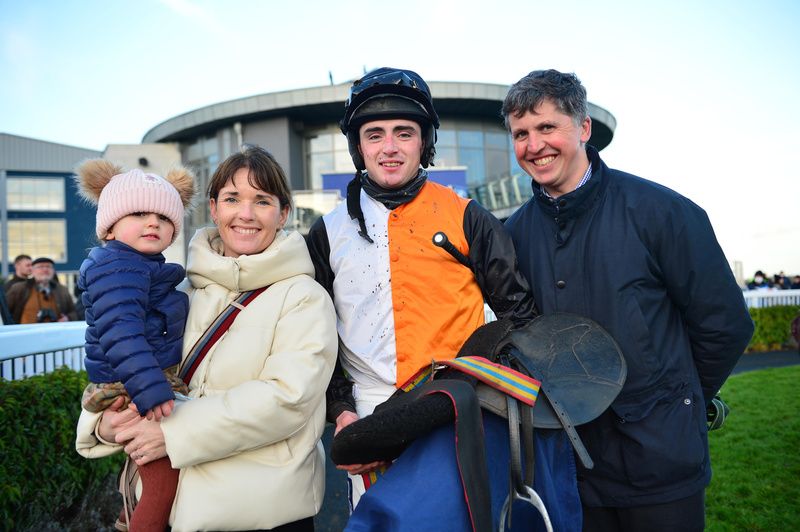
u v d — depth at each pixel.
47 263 6.84
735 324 1.70
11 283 7.45
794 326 6.94
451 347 1.76
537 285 1.87
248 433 1.40
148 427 1.39
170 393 1.35
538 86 1.75
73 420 2.75
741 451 4.26
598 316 1.73
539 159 1.80
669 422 1.64
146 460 1.38
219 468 1.46
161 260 1.59
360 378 1.81
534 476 1.30
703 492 1.68
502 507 1.24
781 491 3.52
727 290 1.69
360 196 1.94
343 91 15.60
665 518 1.62
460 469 1.10
